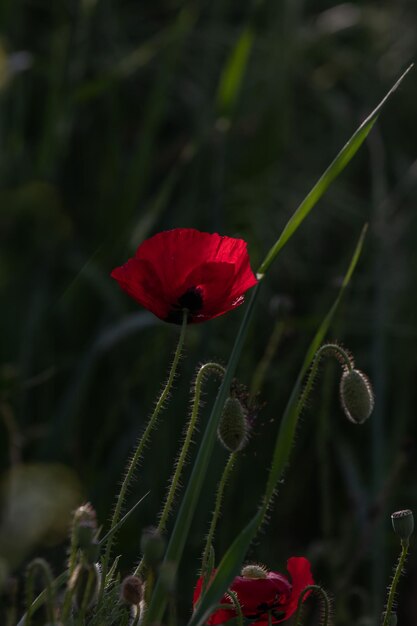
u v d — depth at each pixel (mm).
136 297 1183
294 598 1200
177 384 1911
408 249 2197
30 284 2033
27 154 2189
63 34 2133
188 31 2227
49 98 2092
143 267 1169
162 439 1767
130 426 1901
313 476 2016
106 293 1934
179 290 1175
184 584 1659
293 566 1203
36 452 1810
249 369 1885
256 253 1998
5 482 1616
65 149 2188
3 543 1132
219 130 1998
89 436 1946
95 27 2297
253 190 2080
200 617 1115
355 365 2086
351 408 1183
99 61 2283
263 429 1916
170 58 2133
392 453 1939
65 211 2143
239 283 1178
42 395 1939
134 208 2041
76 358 1962
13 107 2107
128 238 2018
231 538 1763
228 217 2047
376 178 2217
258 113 2244
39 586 1520
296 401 1160
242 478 1850
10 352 1961
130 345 1995
